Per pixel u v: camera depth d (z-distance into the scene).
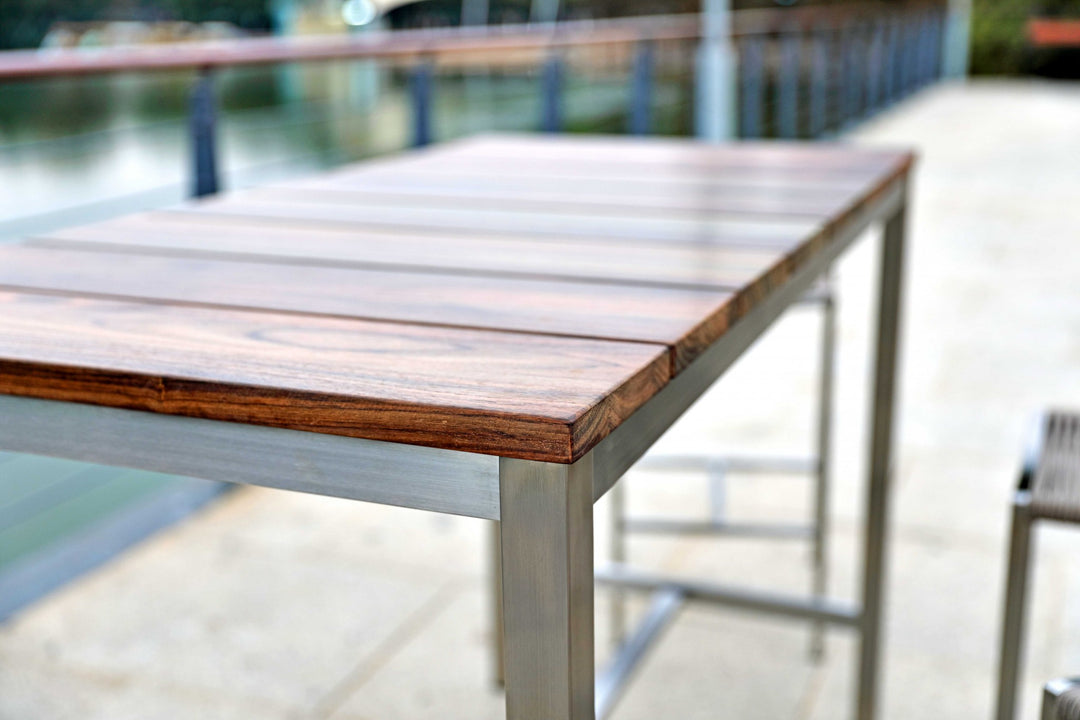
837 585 1.93
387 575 2.00
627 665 1.31
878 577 1.47
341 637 1.80
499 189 1.35
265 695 1.64
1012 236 4.85
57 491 2.26
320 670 1.70
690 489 2.34
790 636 1.79
